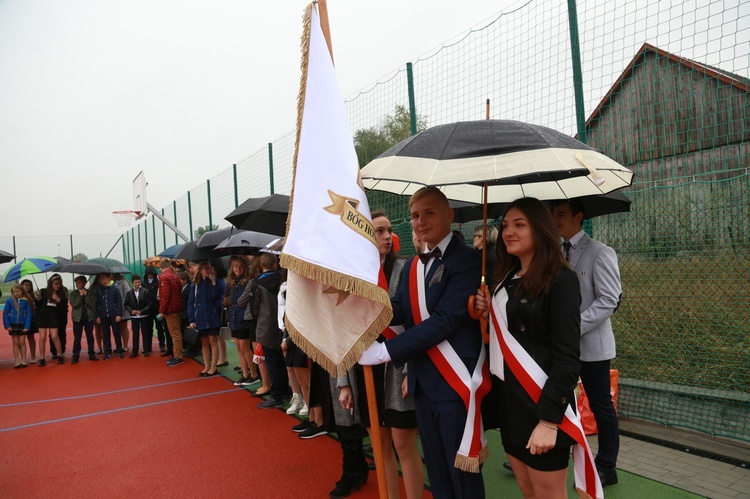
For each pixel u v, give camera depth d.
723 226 3.77
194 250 7.47
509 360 1.99
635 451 3.65
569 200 3.07
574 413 1.91
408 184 2.78
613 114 4.14
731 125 3.55
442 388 2.16
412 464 2.63
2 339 13.77
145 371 8.09
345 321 2.14
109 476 3.94
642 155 4.10
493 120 1.99
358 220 2.07
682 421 3.99
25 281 9.29
